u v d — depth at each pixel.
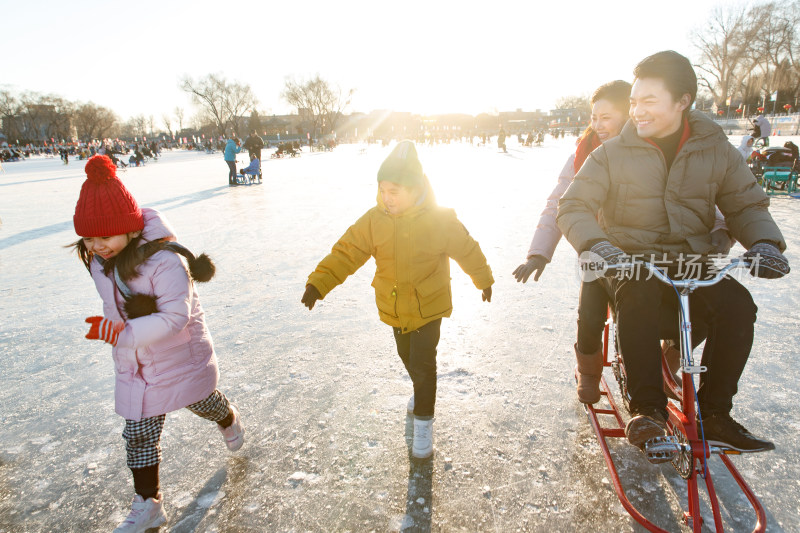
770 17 54.75
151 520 2.14
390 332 4.20
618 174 2.21
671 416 2.07
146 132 147.75
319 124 101.12
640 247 2.19
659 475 2.43
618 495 2.11
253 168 17.55
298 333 4.23
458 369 3.50
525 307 4.64
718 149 2.09
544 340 3.93
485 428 2.83
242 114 90.81
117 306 2.07
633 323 1.99
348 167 26.34
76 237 8.78
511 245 6.72
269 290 5.38
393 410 3.04
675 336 2.16
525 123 109.00
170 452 2.71
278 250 7.13
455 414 2.97
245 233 8.39
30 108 102.88
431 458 2.59
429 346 2.51
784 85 55.88
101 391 3.43
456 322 4.33
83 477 2.56
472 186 13.64
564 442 2.70
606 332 2.97
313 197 13.14
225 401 2.51
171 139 130.38
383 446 2.71
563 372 3.43
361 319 4.50
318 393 3.26
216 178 21.00
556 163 22.38
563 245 6.97
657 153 2.13
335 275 2.47
